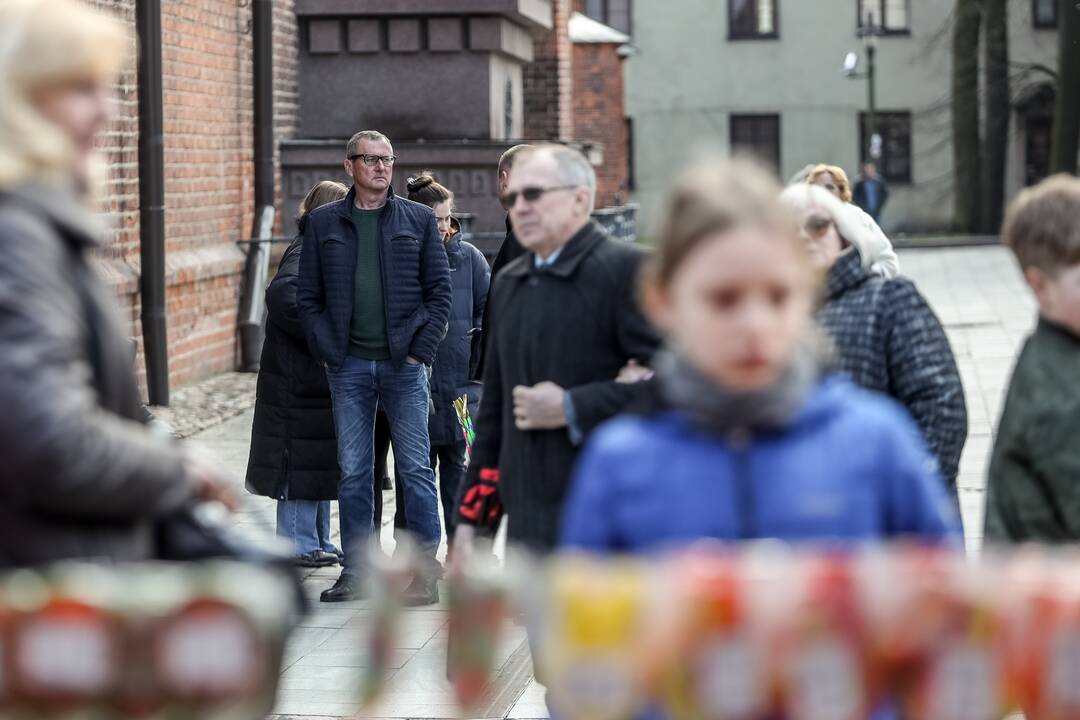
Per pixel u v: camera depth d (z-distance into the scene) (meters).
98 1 35.25
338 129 50.69
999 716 7.23
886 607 7.12
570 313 12.42
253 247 45.66
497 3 49.69
